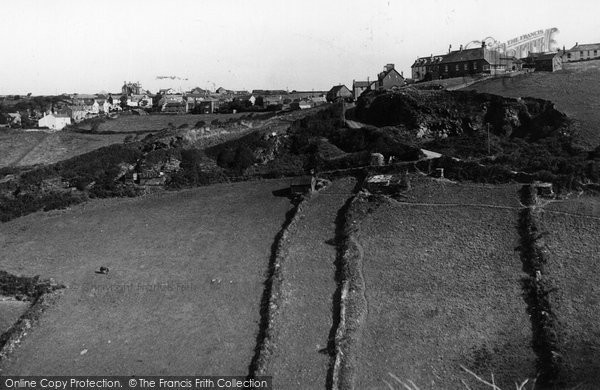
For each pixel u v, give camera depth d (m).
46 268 83.50
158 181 111.00
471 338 57.72
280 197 98.50
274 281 71.50
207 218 94.62
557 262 66.56
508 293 63.34
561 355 52.81
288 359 57.88
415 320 61.50
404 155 100.38
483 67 139.12
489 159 91.81
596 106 104.06
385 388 52.59
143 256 84.31
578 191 79.62
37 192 109.56
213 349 61.16
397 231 78.62
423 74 157.00
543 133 100.00
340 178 98.62
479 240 73.44
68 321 68.94
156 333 65.00
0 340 65.88
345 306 64.50
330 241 80.19
